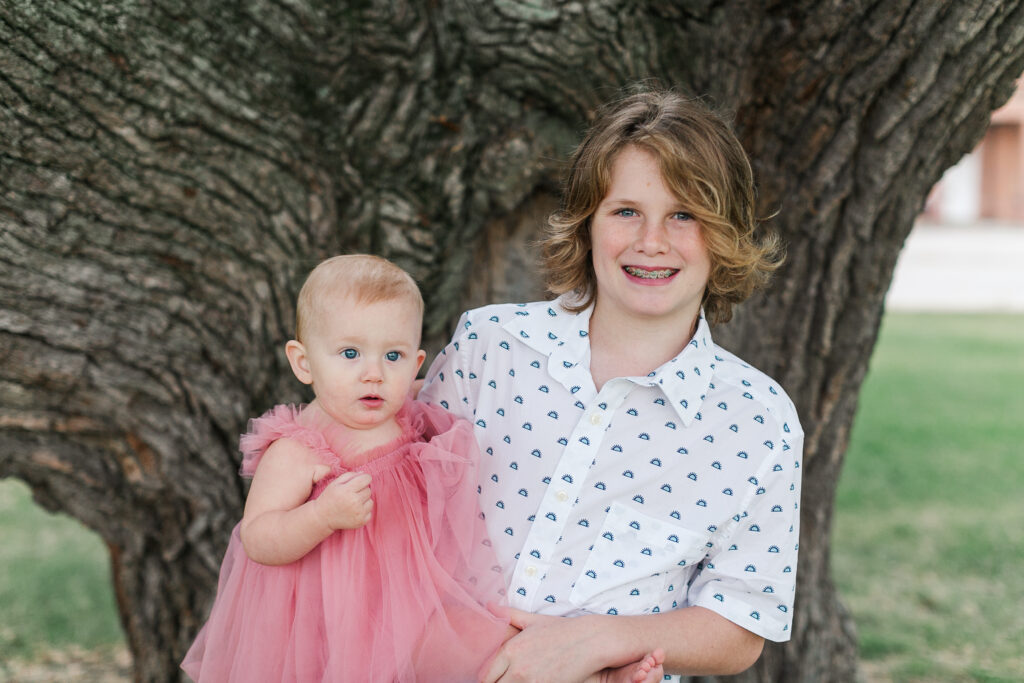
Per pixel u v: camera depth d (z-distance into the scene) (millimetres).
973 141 2656
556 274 2086
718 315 2211
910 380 10492
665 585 1958
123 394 2723
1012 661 4449
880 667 4410
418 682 1883
